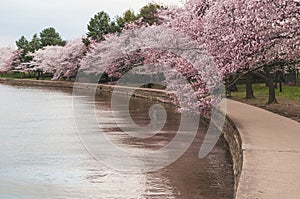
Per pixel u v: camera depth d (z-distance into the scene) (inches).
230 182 448.5
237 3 623.5
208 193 411.2
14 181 464.8
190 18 813.2
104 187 439.5
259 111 754.2
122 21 2063.2
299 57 729.6
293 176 303.3
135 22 1770.4
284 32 633.0
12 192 427.8
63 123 924.0
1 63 3627.0
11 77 3516.2
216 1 731.4
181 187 433.4
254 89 1397.6
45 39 3336.6
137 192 419.5
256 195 259.3
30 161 553.9
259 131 512.7
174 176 475.5
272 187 276.1
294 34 633.0
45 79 3014.3
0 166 528.7
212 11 673.0
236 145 509.4
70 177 478.0
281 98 1083.3
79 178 473.1
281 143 433.4
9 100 1573.6
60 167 522.3
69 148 637.3
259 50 643.5
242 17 621.9
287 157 367.6
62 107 1293.1
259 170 320.8
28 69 3093.0
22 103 1444.4
